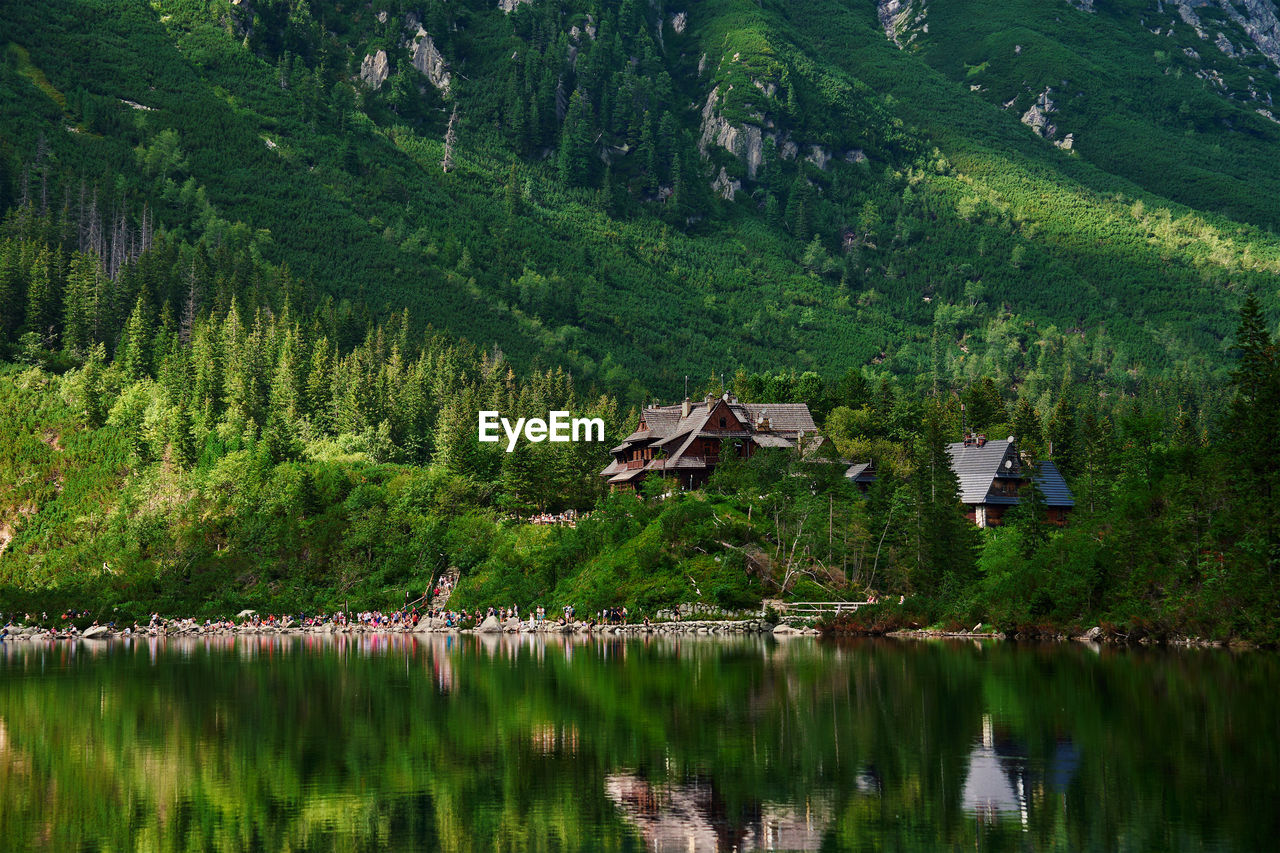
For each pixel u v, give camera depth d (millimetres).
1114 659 79438
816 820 39312
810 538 116750
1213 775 44500
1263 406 93062
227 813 40969
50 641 119062
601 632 113062
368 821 39750
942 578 110062
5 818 40625
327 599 134500
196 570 140000
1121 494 108438
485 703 64750
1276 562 85875
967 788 43219
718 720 57906
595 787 44156
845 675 74000
